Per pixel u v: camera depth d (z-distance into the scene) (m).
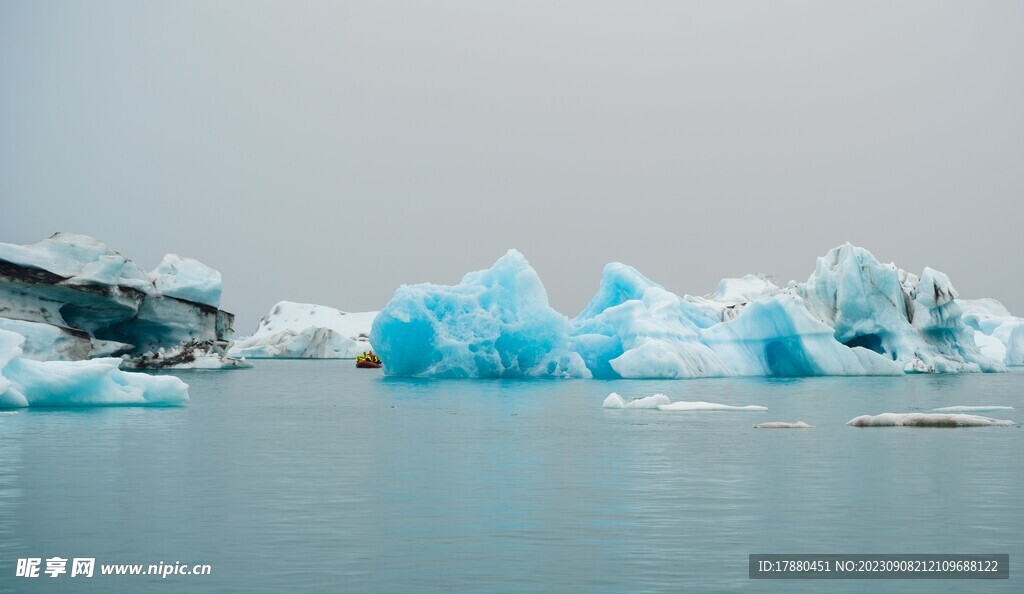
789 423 22.48
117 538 10.73
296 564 9.67
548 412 27.36
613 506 12.45
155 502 12.74
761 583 9.09
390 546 10.34
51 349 45.59
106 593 8.81
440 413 27.23
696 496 13.17
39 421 23.84
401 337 47.00
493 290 47.00
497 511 12.16
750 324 50.09
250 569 9.50
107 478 14.76
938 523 11.46
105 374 29.42
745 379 46.22
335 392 37.69
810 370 49.44
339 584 9.02
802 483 14.20
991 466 15.87
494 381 44.31
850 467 15.80
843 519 11.67
